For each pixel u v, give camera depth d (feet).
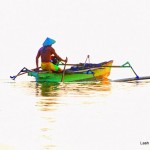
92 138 73.10
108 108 98.99
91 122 83.97
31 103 106.73
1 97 118.73
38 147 68.13
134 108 99.19
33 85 153.38
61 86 149.69
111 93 126.62
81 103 106.22
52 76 168.55
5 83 160.66
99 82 166.09
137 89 138.21
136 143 70.64
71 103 106.32
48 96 120.26
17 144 69.51
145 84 156.25
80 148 68.13
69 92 129.59
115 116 89.61
